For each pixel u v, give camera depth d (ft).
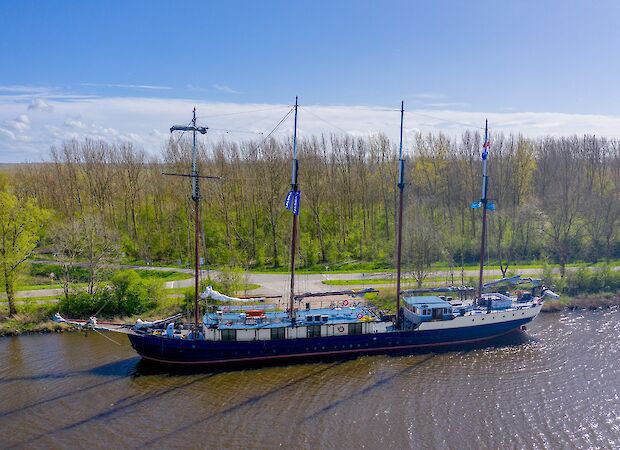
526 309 219.41
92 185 380.37
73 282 272.10
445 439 136.77
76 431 142.72
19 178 440.04
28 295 259.39
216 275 259.39
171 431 142.72
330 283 285.84
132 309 242.37
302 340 195.72
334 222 390.01
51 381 175.52
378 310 233.55
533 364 188.75
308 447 133.80
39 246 365.20
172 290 262.47
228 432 142.00
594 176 428.97
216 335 191.11
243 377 180.96
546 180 427.74
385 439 137.08
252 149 379.76
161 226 383.65
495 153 399.03
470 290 237.45
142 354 189.78
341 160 388.37
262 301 242.58
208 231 365.61
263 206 370.32
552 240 332.60
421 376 179.83
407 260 276.82
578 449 131.75
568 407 154.20
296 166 199.41
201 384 174.70
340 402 159.84
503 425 143.95
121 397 164.04
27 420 148.87
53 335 221.05
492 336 216.33
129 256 360.69
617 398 159.33
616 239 346.54
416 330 205.46
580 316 246.27
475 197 382.22
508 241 349.41
